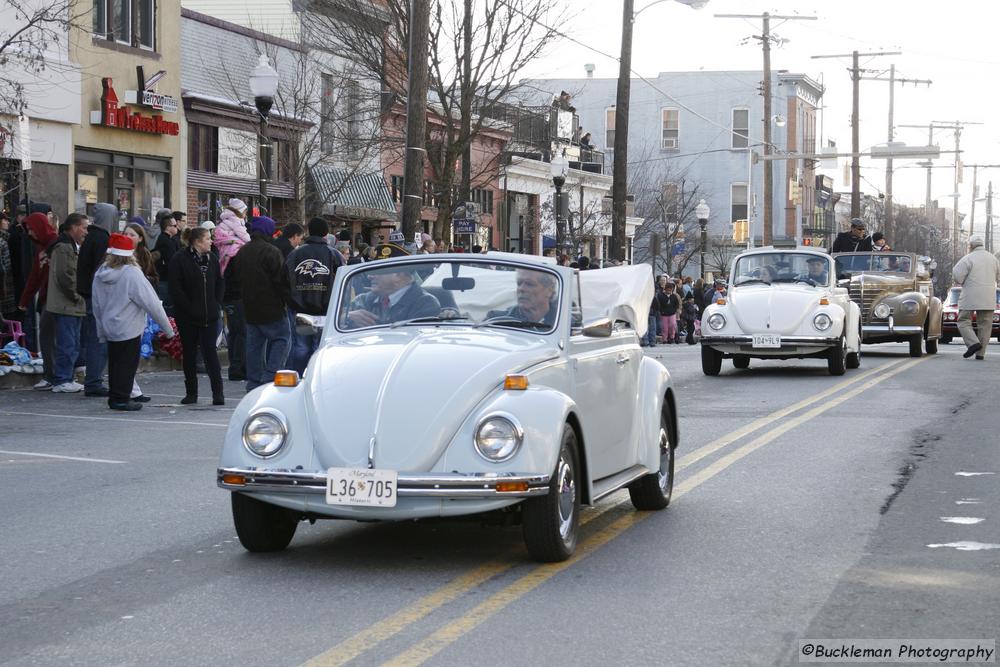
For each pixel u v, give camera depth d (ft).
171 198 115.14
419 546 31.89
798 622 24.75
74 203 102.58
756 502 38.27
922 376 84.33
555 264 34.04
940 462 46.06
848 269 108.06
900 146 189.16
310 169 136.26
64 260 67.87
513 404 28.58
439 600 26.32
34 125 97.04
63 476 42.96
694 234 303.68
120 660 22.29
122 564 29.94
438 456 27.94
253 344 65.82
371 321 33.91
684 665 22.00
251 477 28.40
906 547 31.68
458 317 33.53
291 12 147.02
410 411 28.35
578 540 32.63
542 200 204.74
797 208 244.83
